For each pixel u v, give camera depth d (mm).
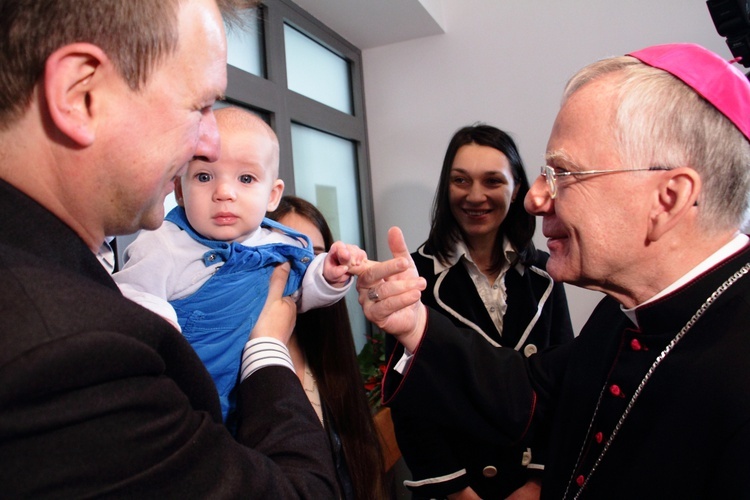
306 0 2201
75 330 365
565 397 891
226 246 837
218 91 514
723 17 1083
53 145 430
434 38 2617
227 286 800
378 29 2520
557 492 847
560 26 2385
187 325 780
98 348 365
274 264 885
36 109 421
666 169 642
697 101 635
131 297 712
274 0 2070
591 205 685
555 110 2420
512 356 1023
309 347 1019
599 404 776
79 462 360
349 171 2688
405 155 2721
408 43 2672
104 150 439
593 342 887
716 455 600
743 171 643
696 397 624
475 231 1411
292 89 2256
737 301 643
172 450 406
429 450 1241
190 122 491
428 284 1437
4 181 422
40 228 420
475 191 1381
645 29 2246
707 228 671
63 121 412
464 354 928
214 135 587
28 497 344
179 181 881
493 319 1410
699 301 666
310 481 540
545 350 1054
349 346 1035
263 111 2023
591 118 676
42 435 348
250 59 1991
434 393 937
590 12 2330
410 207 2727
